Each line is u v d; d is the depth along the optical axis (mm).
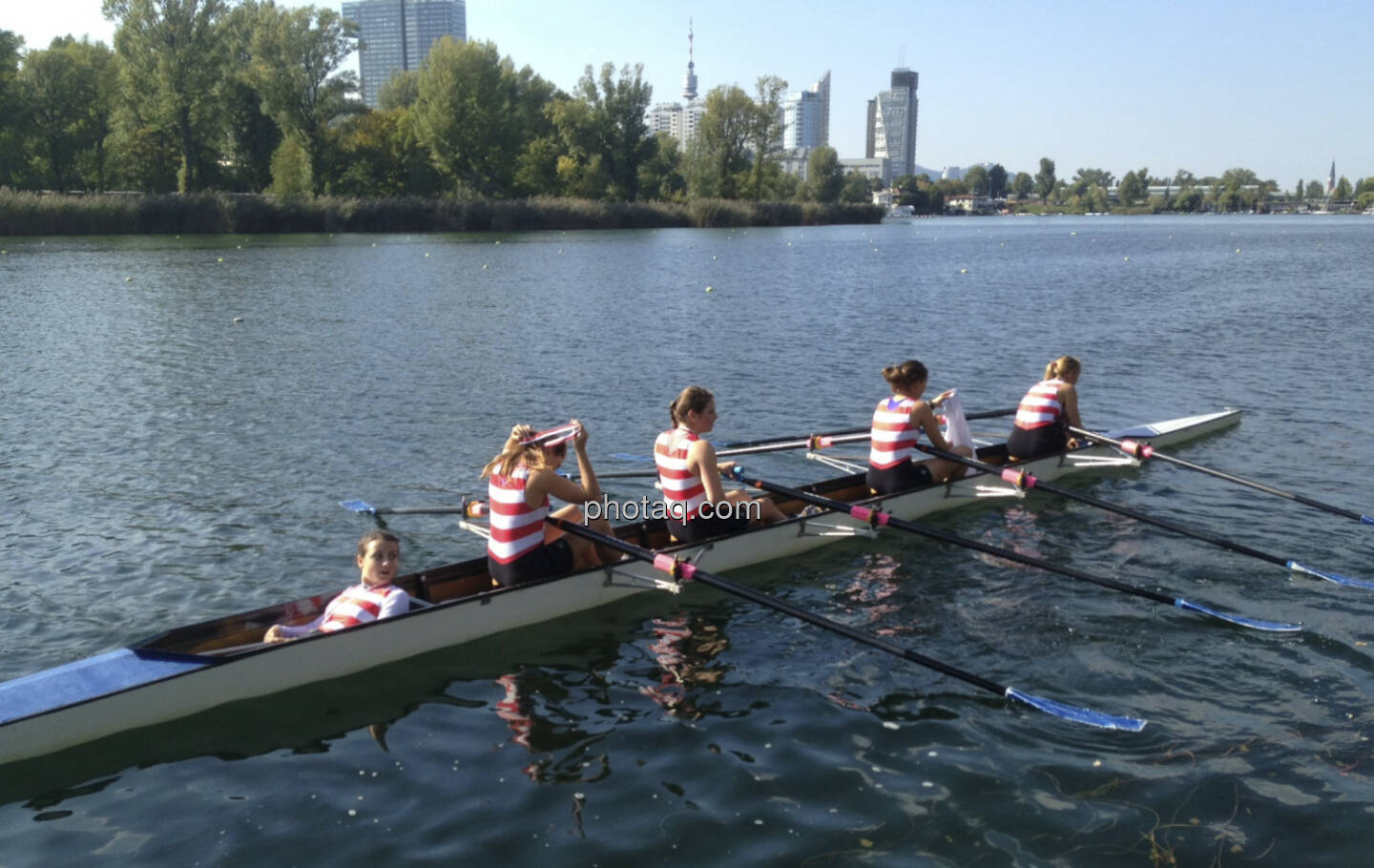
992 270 44344
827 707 6820
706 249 59656
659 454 9086
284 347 21406
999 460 12688
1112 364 19938
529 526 7934
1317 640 7801
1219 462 12961
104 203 66062
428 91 83000
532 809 5648
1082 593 8805
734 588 7590
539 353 20859
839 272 42781
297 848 5320
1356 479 12109
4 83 70688
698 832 5430
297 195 77812
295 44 75938
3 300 29625
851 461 12547
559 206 85438
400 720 6652
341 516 10586
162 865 5199
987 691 7035
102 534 9969
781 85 101312
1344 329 24516
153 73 71438
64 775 6008
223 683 6664
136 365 19156
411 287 34406
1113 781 5898
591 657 7590
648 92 96438
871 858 5199
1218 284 36781
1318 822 5469
